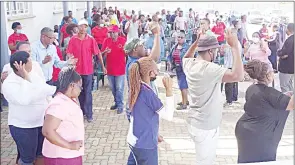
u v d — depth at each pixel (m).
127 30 12.91
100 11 18.25
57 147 3.01
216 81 3.17
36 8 12.05
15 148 5.09
